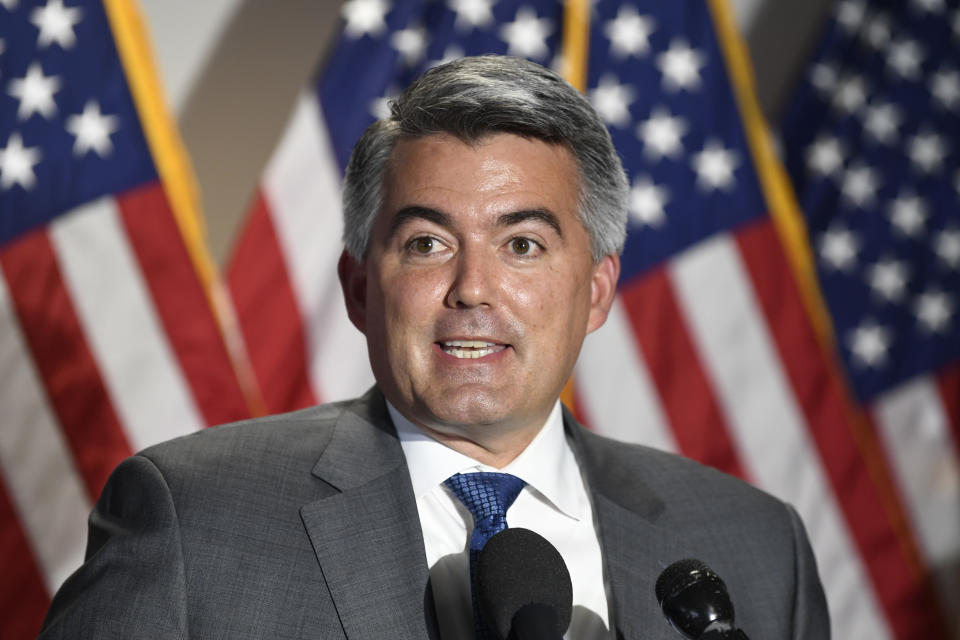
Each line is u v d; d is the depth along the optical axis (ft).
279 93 38.75
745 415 37.88
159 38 37.88
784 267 38.68
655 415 37.52
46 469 32.22
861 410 39.75
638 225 38.37
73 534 32.17
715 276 38.40
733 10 42.70
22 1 33.65
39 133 33.24
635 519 16.28
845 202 40.55
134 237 33.40
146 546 13.75
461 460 15.26
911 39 41.50
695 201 38.65
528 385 14.24
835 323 40.04
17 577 31.86
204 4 38.42
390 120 15.16
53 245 32.86
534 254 14.38
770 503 17.90
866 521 38.19
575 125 14.89
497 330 13.96
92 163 33.40
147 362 33.12
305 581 13.84
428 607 13.92
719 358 38.04
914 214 40.65
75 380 32.63
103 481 32.45
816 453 38.06
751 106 39.24
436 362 14.15
